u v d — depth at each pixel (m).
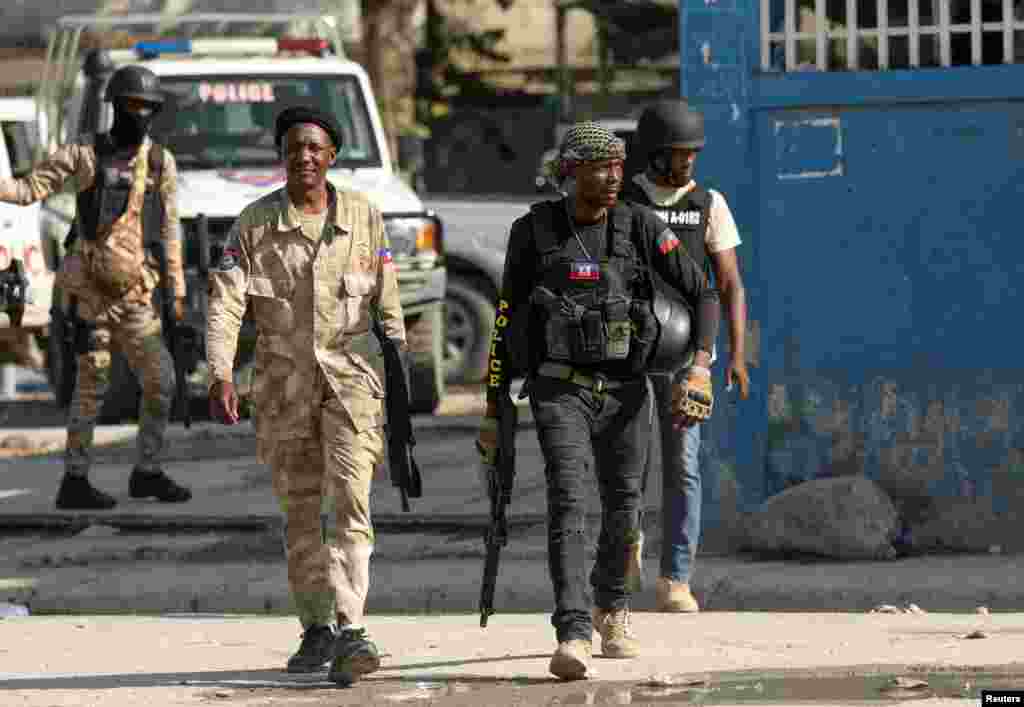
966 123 35.56
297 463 26.92
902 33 35.91
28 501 44.06
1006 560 34.91
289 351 26.47
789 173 36.34
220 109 56.25
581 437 25.94
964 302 35.78
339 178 55.81
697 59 36.59
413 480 26.62
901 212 35.94
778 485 36.72
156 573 36.69
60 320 56.84
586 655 25.81
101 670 28.17
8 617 34.12
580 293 25.83
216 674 27.62
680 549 32.03
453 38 123.88
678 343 26.05
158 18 61.22
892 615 31.52
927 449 36.09
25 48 78.44
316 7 80.94
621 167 25.94
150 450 43.44
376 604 34.25
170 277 41.59
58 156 40.72
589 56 139.00
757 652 28.09
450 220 66.69
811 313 36.38
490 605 26.53
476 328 66.75
